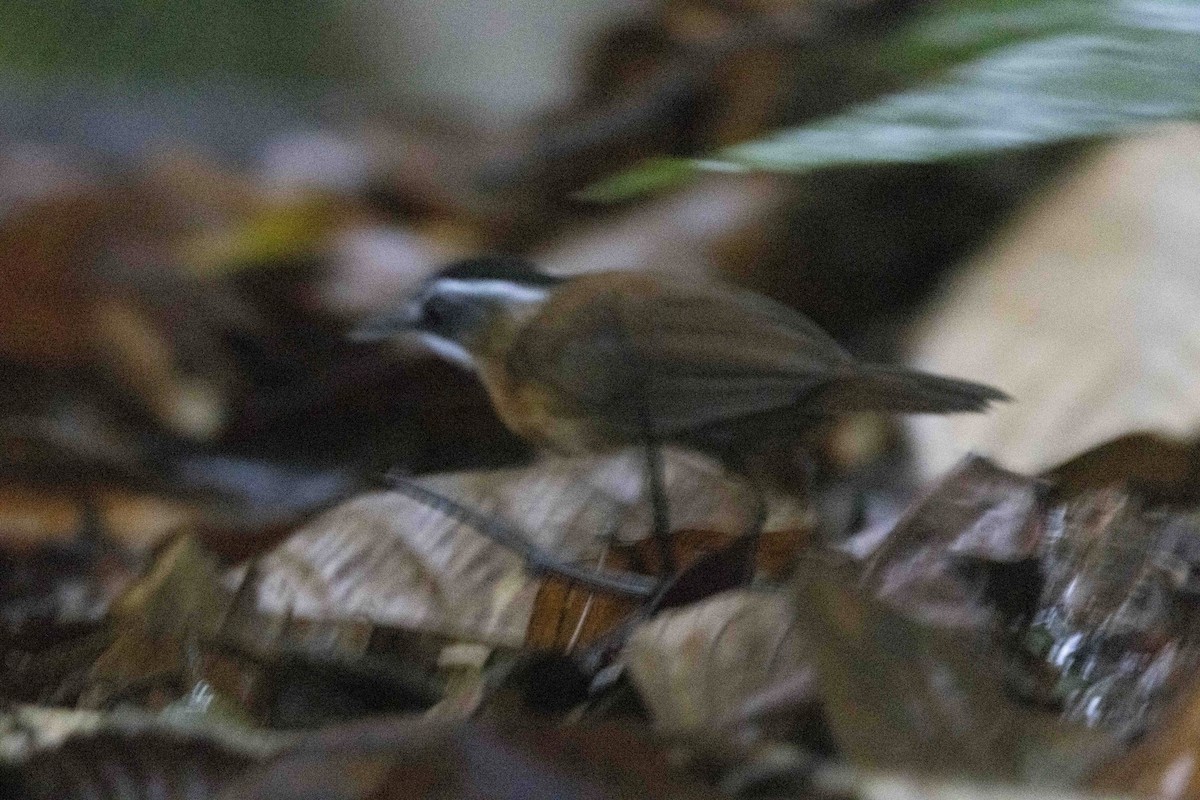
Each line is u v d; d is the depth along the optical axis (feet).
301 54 70.44
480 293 32.65
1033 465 28.58
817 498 28.25
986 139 18.56
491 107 66.59
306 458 40.55
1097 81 18.37
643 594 21.50
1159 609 20.22
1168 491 26.23
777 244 43.32
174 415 44.45
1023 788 14.17
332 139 63.31
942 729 14.83
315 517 23.35
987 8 20.24
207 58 70.03
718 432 28.27
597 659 19.17
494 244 56.70
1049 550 21.93
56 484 37.88
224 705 19.79
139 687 20.57
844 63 51.47
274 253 51.13
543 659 19.17
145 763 16.05
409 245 52.95
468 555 22.57
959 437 29.22
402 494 23.65
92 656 21.40
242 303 49.24
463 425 40.47
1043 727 14.85
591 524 24.98
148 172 57.31
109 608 23.24
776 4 55.16
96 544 33.58
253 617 22.12
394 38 73.56
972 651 16.60
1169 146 32.42
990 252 33.47
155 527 35.45
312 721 19.54
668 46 61.57
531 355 29.96
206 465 39.04
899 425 30.17
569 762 13.56
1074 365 29.63
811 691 16.76
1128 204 31.76
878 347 39.93
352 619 21.89
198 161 58.39
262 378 46.50
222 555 29.53
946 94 18.97
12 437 38.73
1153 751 14.64
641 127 56.75
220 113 66.39
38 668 21.45
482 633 21.70
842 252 42.55
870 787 13.93
